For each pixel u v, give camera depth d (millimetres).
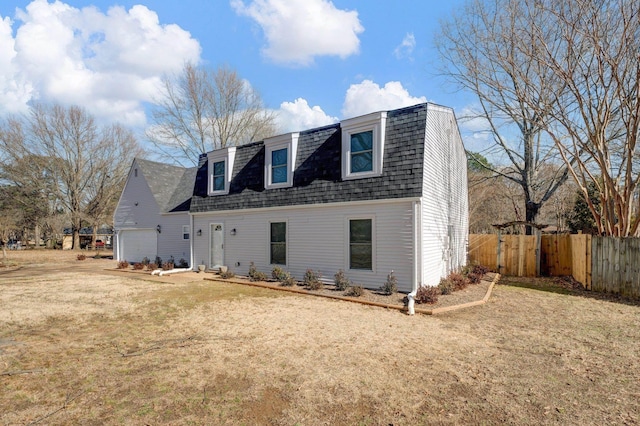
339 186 10938
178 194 20312
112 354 5188
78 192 35312
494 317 7426
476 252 16484
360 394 3896
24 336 6121
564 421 3361
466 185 18188
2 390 4047
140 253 20875
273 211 12633
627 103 10453
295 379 4281
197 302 8898
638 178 10898
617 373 4477
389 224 9969
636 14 10289
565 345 5574
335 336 5988
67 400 3801
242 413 3516
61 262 22094
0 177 33031
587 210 21766
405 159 9883
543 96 13234
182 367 4668
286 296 9719
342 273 10508
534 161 18766
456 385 4117
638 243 9617
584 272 11289
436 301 8516
